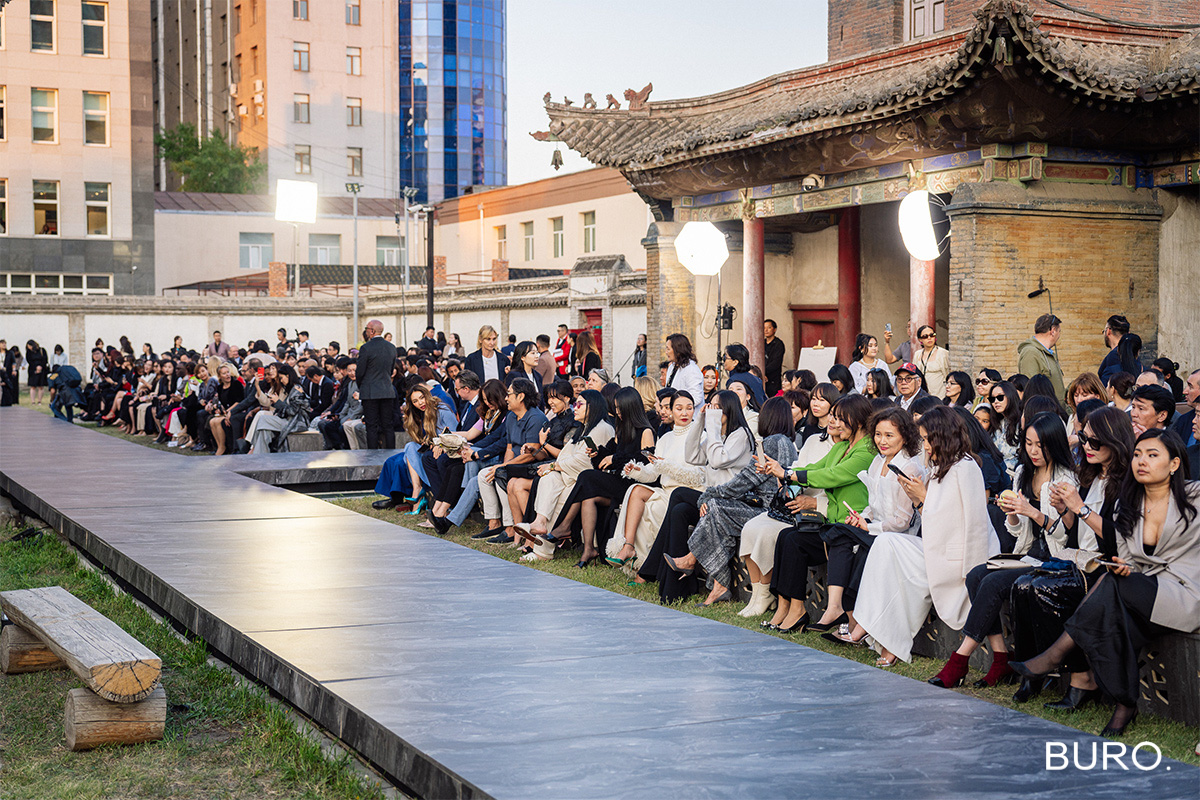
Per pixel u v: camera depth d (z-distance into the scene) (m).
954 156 14.50
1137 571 5.40
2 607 6.85
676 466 8.66
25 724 5.88
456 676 5.27
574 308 33.00
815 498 7.42
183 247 53.25
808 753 4.26
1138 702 5.68
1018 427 8.29
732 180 17.95
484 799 3.88
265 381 17.17
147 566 7.89
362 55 68.25
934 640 6.66
